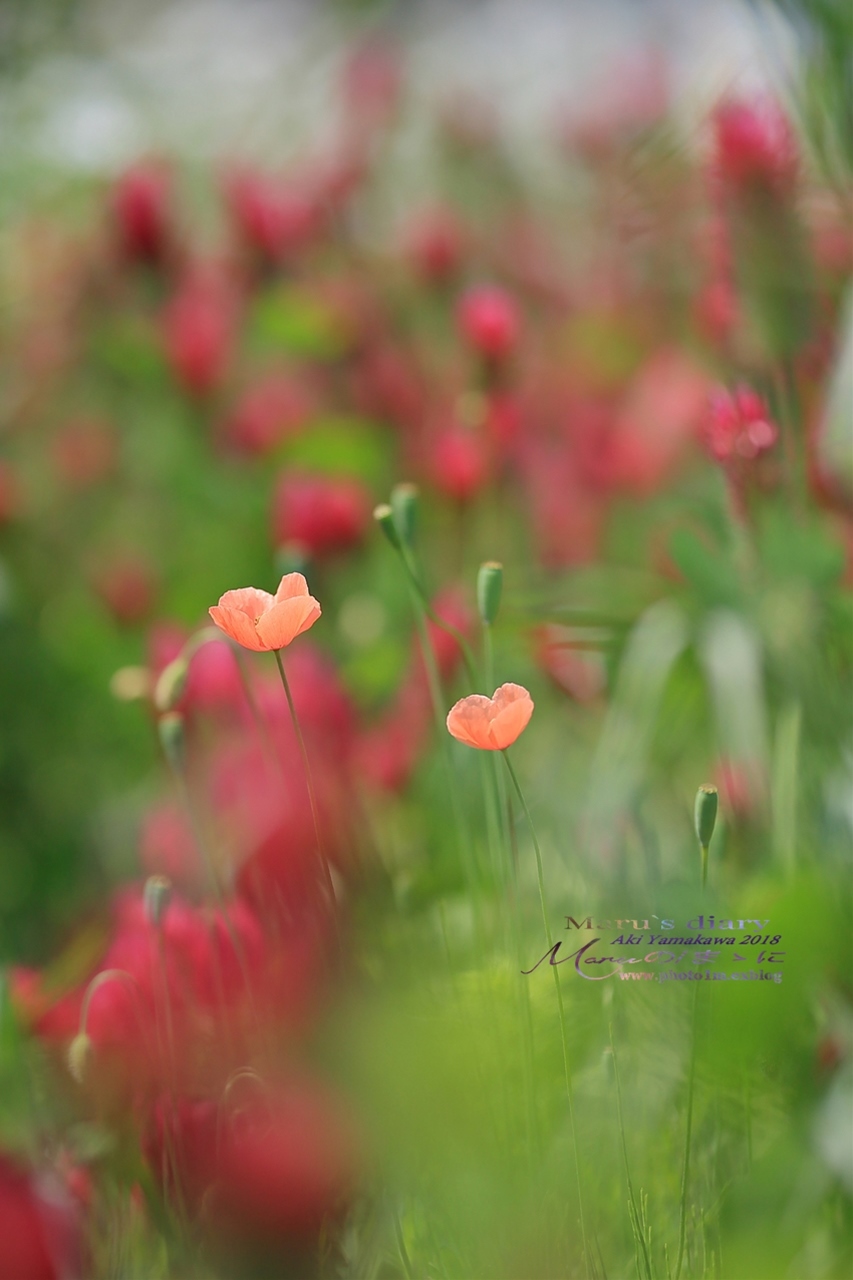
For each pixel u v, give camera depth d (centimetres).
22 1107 152
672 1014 150
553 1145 146
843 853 156
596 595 208
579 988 150
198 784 160
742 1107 149
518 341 259
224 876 154
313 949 147
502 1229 143
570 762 184
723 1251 145
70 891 203
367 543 237
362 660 201
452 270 320
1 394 331
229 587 268
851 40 168
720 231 174
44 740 249
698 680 187
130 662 251
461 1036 145
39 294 332
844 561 166
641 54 358
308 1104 144
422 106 414
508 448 246
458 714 141
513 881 147
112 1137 148
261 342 308
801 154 172
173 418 303
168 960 148
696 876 154
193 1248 144
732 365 173
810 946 146
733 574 171
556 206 382
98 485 304
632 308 296
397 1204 145
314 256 322
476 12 477
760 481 169
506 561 250
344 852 156
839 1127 147
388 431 286
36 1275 142
